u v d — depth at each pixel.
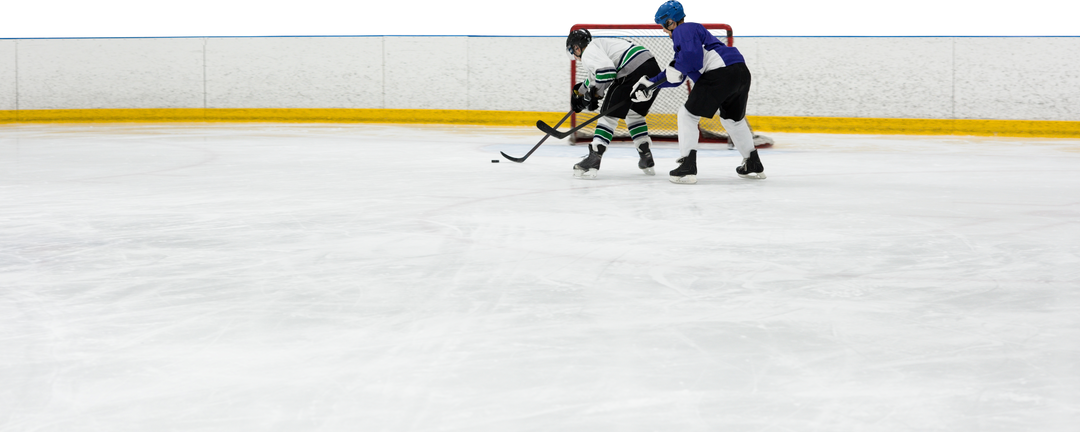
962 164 6.39
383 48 11.71
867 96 10.27
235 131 10.01
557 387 1.70
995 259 2.89
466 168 5.94
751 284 2.54
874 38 10.17
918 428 1.50
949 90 10.02
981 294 2.41
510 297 2.38
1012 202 4.29
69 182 5.10
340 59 11.80
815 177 5.46
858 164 6.39
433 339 2.00
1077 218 3.78
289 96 11.95
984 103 9.92
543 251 3.03
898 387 1.69
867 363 1.83
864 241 3.22
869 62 10.22
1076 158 6.92
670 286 2.52
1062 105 9.66
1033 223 3.64
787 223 3.63
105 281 2.58
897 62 10.14
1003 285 2.52
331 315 2.20
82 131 9.98
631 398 1.64
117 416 1.56
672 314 2.21
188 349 1.93
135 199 4.36
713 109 4.97
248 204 4.18
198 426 1.52
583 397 1.65
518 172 5.68
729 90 4.97
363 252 3.00
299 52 11.85
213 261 2.85
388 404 1.62
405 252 3.00
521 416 1.56
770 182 5.17
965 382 1.72
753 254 2.98
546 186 4.91
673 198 4.41
